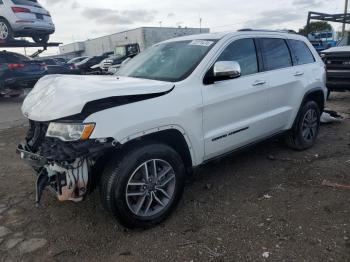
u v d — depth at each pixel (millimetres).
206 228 3232
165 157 3254
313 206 3553
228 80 3863
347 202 3605
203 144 3617
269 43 4570
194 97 3465
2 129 7570
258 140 4453
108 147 2824
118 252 2945
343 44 13422
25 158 3250
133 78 3752
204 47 3875
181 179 3434
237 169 4625
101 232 3248
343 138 5918
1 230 3336
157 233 3191
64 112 2850
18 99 12633
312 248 2857
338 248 2840
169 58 3994
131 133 2977
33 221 3486
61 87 3219
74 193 2945
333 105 9164
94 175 3039
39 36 13250
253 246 2926
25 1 12164
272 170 4566
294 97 4820
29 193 4137
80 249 3008
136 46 25594
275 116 4512
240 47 4113
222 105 3738
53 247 3047
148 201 3219
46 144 3027
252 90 4086
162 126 3193
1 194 4129
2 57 11617
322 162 4773
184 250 2926
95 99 2854
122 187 2979
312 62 5312
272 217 3371
